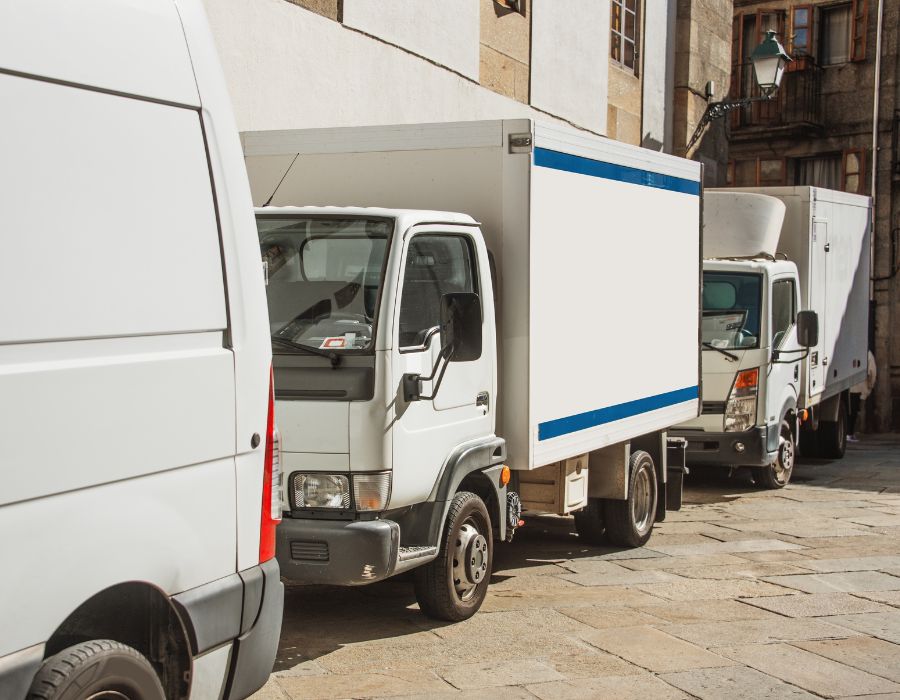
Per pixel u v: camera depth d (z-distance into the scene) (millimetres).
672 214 9242
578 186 7535
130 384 3428
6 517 3023
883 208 26672
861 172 27312
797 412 13539
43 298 3158
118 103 3488
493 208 6906
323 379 5883
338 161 7234
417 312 6160
